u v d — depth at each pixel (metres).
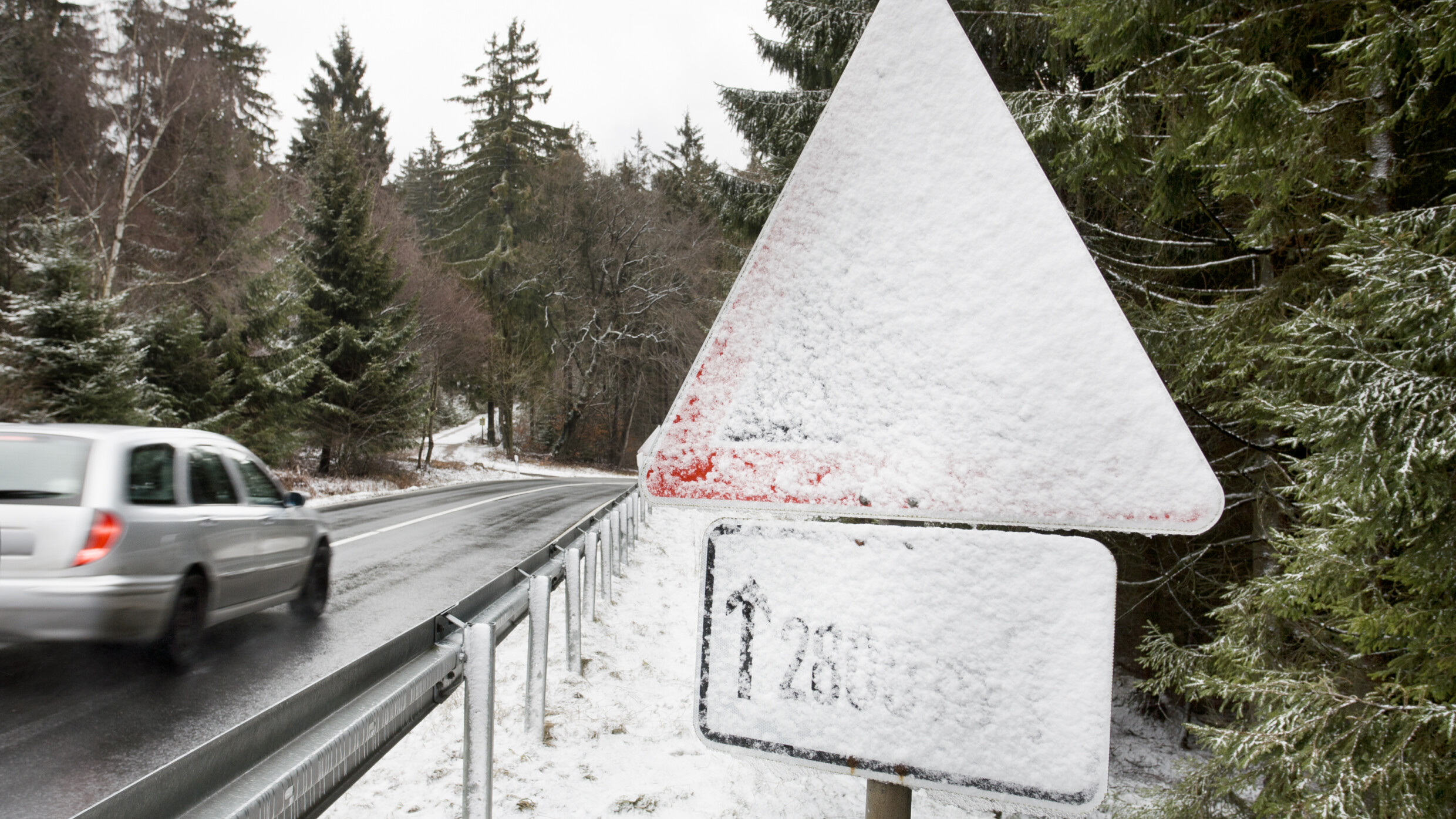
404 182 77.69
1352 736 3.49
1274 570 6.18
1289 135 4.27
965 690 1.08
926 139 1.27
